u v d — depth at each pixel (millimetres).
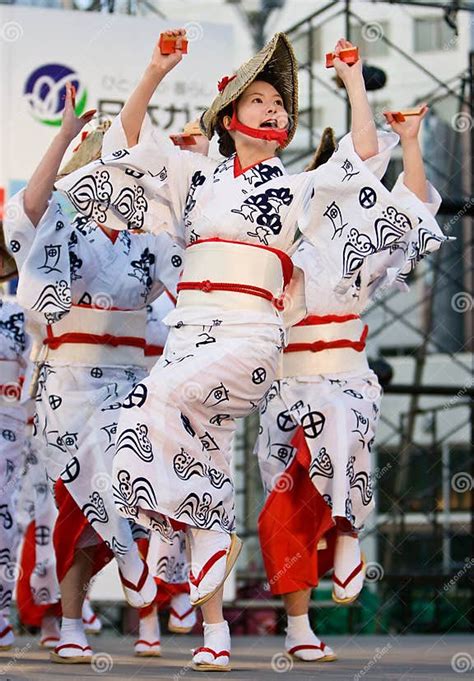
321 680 10719
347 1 21016
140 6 21781
